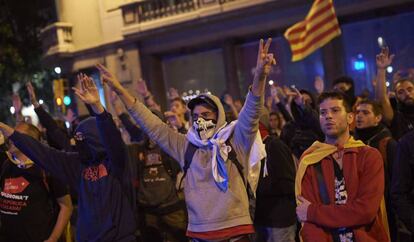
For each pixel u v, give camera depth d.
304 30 8.89
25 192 4.39
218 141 3.57
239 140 3.59
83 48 17.98
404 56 12.24
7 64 20.44
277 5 12.91
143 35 15.83
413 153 3.59
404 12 12.07
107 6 17.17
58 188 4.44
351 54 13.07
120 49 16.92
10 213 4.42
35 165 4.45
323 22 8.55
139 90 7.65
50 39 18.59
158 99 16.45
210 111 3.71
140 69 16.66
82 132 3.96
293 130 6.15
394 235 4.29
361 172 3.32
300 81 13.79
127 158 3.93
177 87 16.44
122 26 16.55
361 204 3.21
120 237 3.81
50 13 20.94
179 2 14.92
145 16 15.72
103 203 3.83
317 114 5.47
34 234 4.36
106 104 14.99
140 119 3.79
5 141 5.71
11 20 20.69
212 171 3.51
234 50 14.67
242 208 3.54
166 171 5.51
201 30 15.05
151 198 5.43
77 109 18.41
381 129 4.64
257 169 3.67
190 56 15.98
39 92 21.36
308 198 3.41
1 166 5.13
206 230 3.49
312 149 3.52
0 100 21.22
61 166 4.04
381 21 12.48
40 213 4.39
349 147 3.40
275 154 4.63
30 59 21.16
